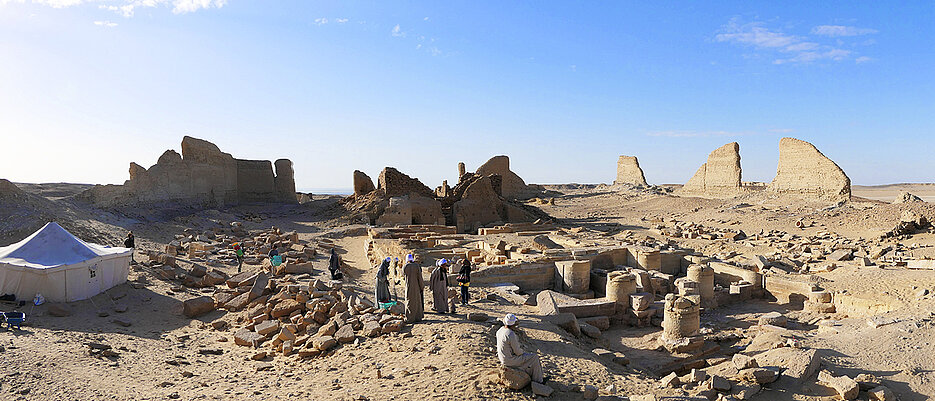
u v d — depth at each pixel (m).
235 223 35.66
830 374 9.79
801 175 48.94
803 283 19.61
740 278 22.12
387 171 47.72
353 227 40.97
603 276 20.33
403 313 13.23
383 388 8.72
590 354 11.37
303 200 73.00
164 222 35.94
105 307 15.73
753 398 9.32
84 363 10.45
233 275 20.31
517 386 8.42
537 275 20.61
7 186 26.50
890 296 16.69
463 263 15.82
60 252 16.05
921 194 106.38
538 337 11.78
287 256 24.97
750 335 15.12
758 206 48.81
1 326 12.66
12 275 15.16
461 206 46.75
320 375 9.95
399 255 23.30
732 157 57.53
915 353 11.28
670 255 24.12
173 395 8.88
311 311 14.31
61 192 59.72
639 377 10.47
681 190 68.38
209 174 49.28
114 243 26.31
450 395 8.22
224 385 9.55
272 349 12.20
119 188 37.91
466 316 13.10
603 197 75.50
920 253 25.11
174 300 17.19
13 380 9.05
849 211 40.47
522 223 43.84
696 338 13.48
